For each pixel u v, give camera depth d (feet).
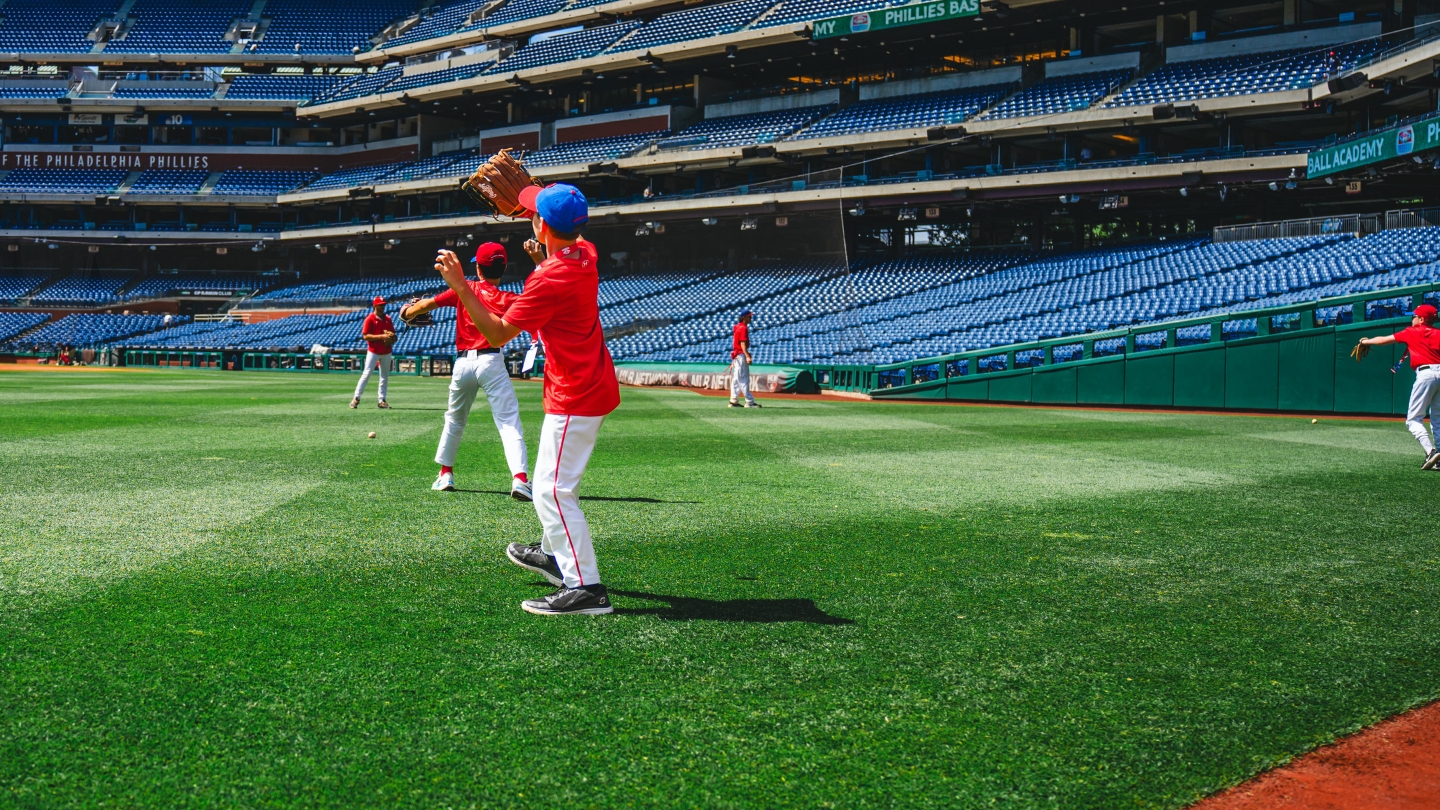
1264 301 76.95
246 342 142.10
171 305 168.55
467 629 12.49
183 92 175.94
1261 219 110.83
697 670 11.10
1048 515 21.12
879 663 11.42
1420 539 18.84
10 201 169.17
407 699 10.09
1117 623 13.15
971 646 12.09
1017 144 116.57
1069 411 56.49
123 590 14.07
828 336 99.86
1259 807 8.18
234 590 14.19
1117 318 83.46
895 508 21.85
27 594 13.75
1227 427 44.47
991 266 112.06
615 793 8.20
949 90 123.54
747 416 49.80
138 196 169.58
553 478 13.16
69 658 11.12
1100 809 8.09
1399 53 82.23
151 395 60.85
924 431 41.47
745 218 123.44
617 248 140.46
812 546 17.87
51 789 8.08
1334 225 89.20
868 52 131.85
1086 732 9.56
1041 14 112.27
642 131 144.25
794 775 8.57
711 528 19.49
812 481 26.07
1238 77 99.19
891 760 8.89
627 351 110.32
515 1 170.91
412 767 8.59
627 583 15.11
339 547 17.19
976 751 9.11
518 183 13.75
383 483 24.76
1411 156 83.30
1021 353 79.41
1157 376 59.72
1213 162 95.35
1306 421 48.80
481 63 160.66
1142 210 117.80
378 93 163.02
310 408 50.98
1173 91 100.68
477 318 12.32
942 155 116.26
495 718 9.66
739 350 57.31
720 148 126.82
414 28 184.03
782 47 129.49
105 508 20.72
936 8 113.09
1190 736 9.52
